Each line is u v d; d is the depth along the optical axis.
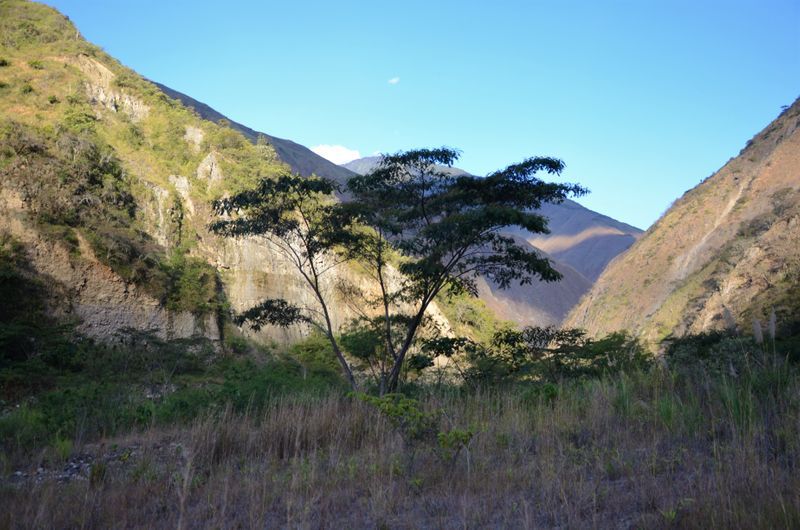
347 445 7.40
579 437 6.75
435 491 5.29
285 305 20.02
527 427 7.39
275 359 44.66
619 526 4.03
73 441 10.01
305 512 4.62
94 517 5.18
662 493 4.46
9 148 43.00
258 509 5.02
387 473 5.93
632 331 82.19
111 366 27.38
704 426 6.32
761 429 5.65
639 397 8.02
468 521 4.36
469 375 17.50
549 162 16.67
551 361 17.62
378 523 4.50
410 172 18.06
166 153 59.22
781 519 3.62
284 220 19.48
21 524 5.01
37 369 24.05
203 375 32.75
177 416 11.95
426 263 16.84
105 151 50.50
